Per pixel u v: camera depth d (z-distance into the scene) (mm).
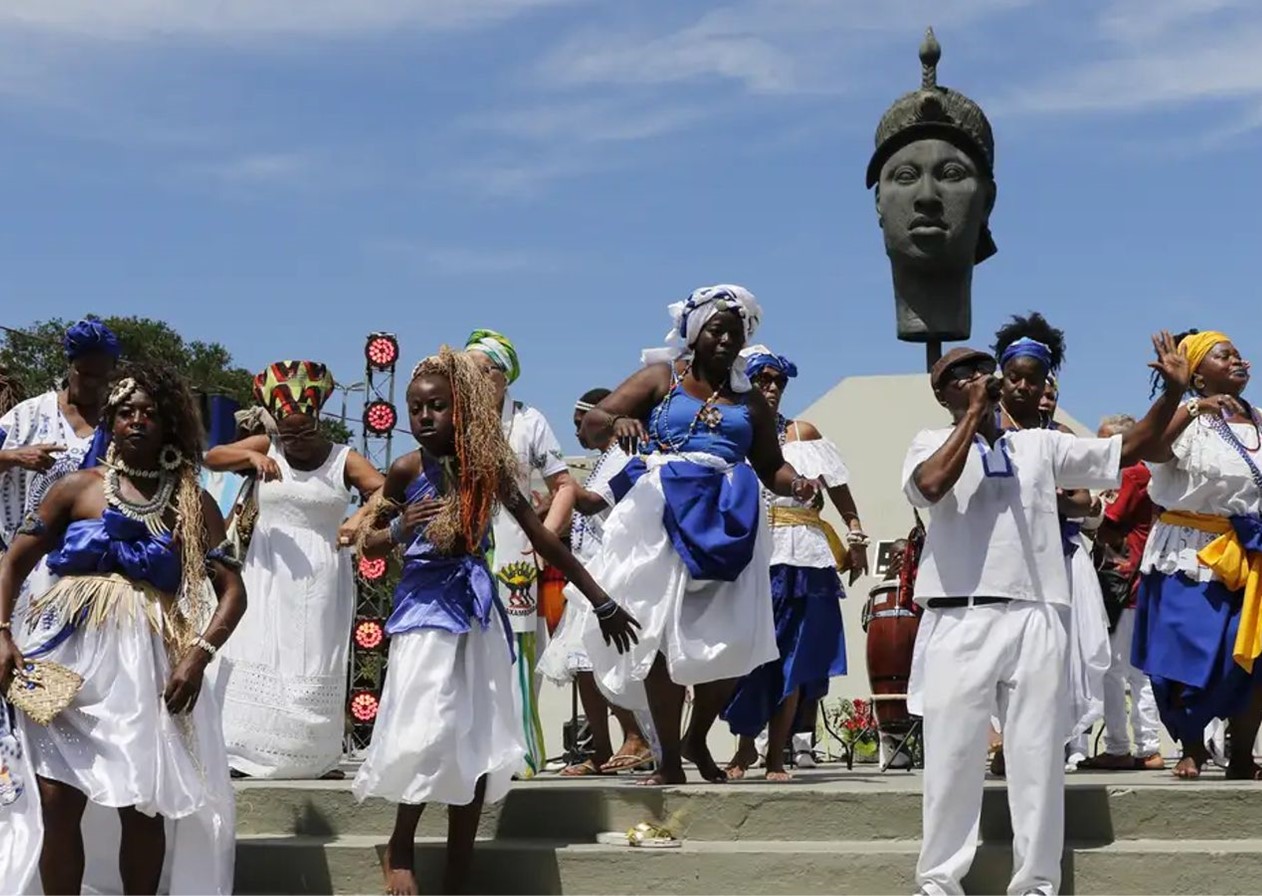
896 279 11797
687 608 6504
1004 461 5742
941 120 11594
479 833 6355
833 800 6125
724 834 6160
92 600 5438
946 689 5688
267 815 6520
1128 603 8383
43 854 5340
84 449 6320
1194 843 5969
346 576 7668
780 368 7957
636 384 6773
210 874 5664
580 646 8250
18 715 5355
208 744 5746
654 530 6516
